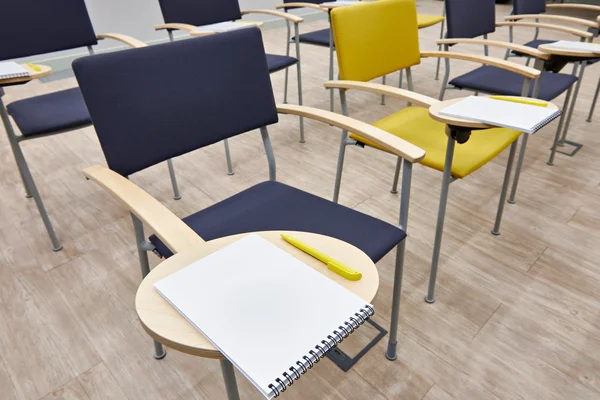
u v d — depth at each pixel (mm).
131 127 917
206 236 910
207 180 1983
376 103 2795
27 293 1373
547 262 1460
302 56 3854
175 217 679
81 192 1910
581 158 2088
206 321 465
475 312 1277
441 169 1160
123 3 3666
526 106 996
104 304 1327
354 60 1411
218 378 1106
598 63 3367
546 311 1277
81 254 1539
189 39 994
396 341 1136
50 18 1655
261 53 1113
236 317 468
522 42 4027
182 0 2055
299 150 2244
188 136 1019
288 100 2863
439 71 3355
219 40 1035
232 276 531
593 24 2229
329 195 1846
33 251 1556
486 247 1530
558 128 1947
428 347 1174
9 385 1092
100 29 3619
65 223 1706
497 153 1236
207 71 1021
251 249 580
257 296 496
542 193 1831
